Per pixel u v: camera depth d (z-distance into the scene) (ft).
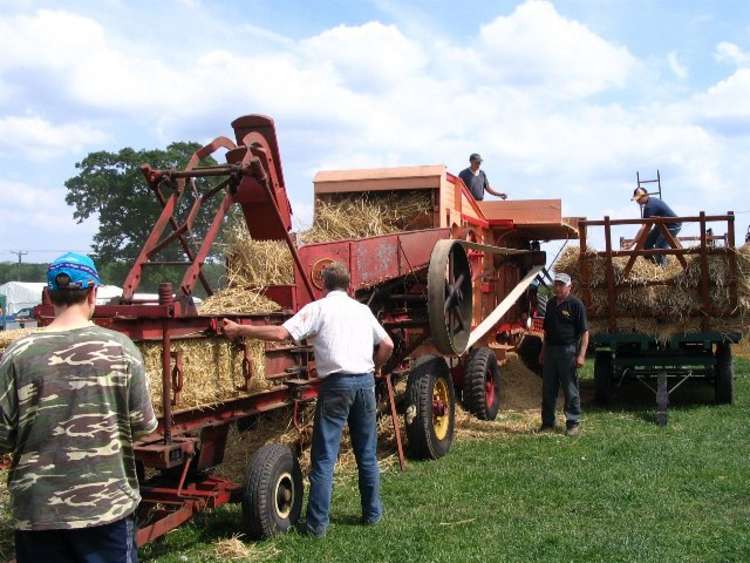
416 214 25.68
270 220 17.63
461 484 18.70
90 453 8.37
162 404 12.85
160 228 15.48
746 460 20.49
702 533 14.87
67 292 8.78
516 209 32.22
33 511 8.20
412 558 13.80
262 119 17.58
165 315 12.37
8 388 8.31
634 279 29.94
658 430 25.21
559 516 16.10
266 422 20.18
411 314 23.70
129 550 8.71
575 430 24.73
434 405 21.80
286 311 17.07
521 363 36.29
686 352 31.40
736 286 28.94
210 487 14.74
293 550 14.29
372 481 15.81
